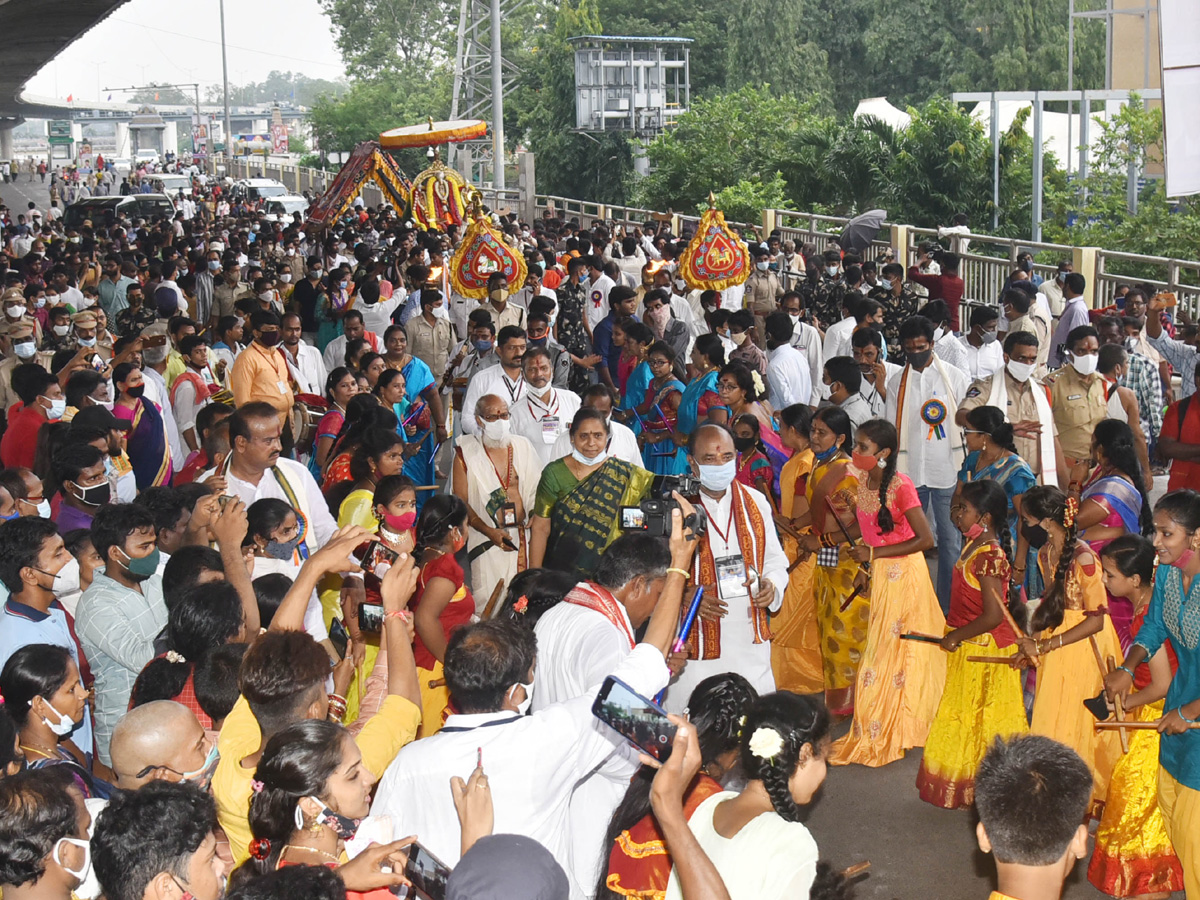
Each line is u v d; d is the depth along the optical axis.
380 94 62.19
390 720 3.64
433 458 8.68
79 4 15.41
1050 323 10.99
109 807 2.84
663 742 2.68
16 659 3.92
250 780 3.35
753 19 48.44
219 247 20.89
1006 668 5.22
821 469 5.96
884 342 9.45
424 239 18.67
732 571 5.19
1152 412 8.55
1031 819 2.70
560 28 46.78
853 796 5.54
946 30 49.88
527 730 3.29
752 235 24.66
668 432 7.74
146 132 117.69
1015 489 6.29
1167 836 4.57
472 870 2.54
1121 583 4.80
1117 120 21.83
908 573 5.78
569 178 42.34
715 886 2.63
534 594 4.49
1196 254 18.91
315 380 9.74
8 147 87.94
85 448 5.78
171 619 4.03
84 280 17.08
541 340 9.05
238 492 5.57
